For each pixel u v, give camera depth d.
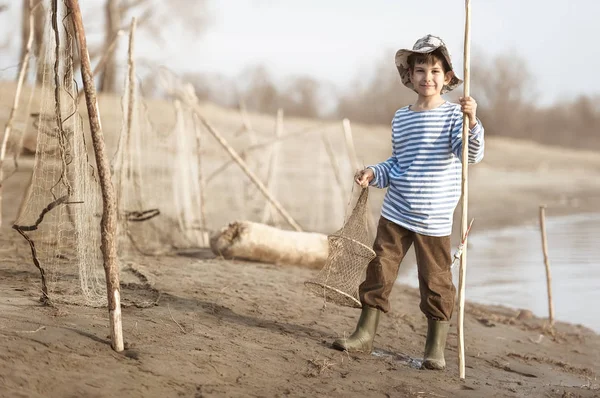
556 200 24.45
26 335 3.94
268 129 27.45
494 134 58.88
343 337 5.07
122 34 7.99
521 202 22.98
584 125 63.66
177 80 9.27
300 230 9.23
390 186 4.87
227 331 4.80
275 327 5.18
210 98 38.22
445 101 4.80
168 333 4.48
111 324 4.00
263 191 9.20
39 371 3.54
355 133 30.94
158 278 6.22
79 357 3.80
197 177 9.81
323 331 5.31
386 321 6.30
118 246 7.25
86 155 4.86
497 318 7.59
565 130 63.19
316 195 15.61
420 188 4.68
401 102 51.81
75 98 4.66
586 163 42.38
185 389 3.69
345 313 6.01
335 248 4.78
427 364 4.69
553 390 4.63
